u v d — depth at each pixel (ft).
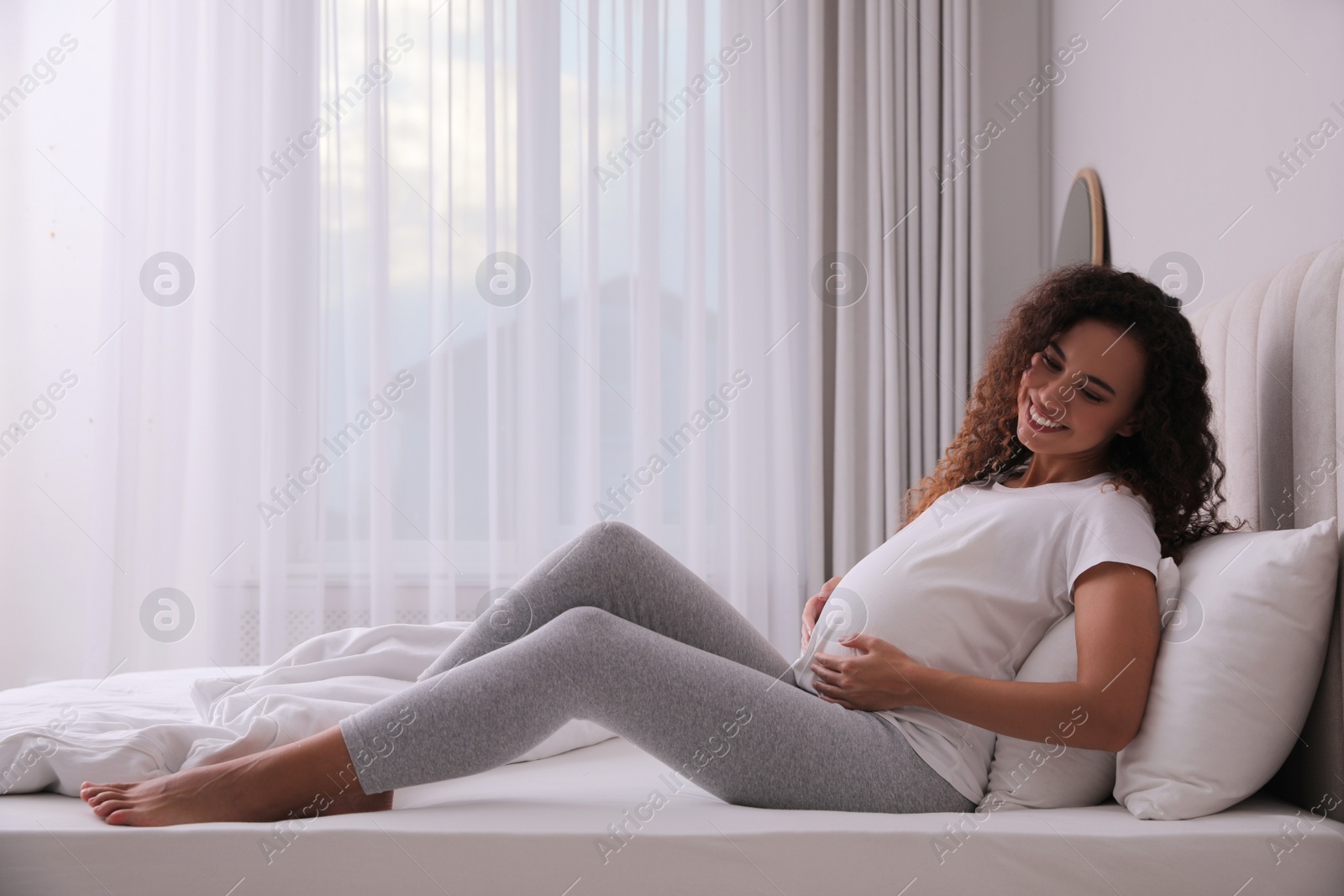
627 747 4.74
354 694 4.26
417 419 9.78
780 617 9.55
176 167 9.84
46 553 9.77
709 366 9.78
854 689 3.47
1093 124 8.17
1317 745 3.28
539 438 9.62
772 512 9.72
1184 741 3.13
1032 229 9.77
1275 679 3.12
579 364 9.78
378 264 9.73
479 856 2.95
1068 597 3.51
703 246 9.71
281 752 3.20
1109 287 3.79
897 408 9.65
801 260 9.95
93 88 10.07
